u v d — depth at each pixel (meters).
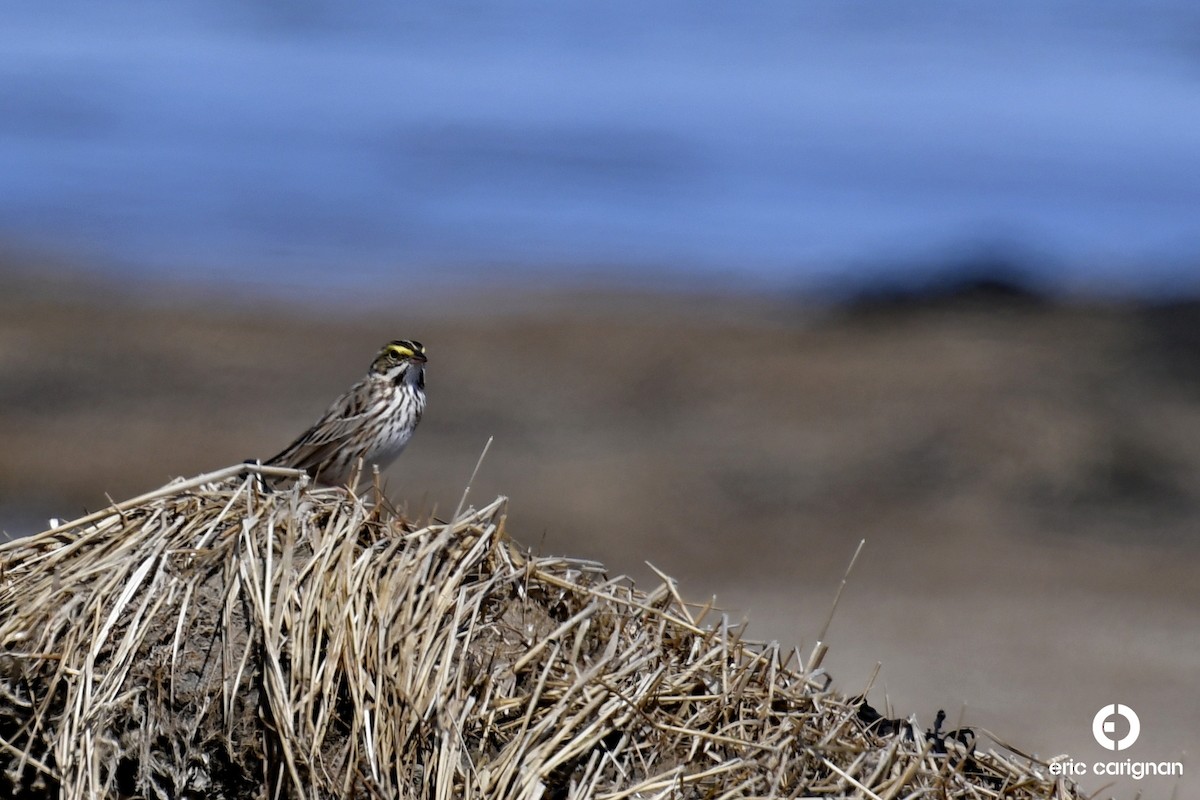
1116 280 34.84
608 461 21.05
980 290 31.30
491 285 37.72
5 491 18.97
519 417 23.47
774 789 6.04
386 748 6.10
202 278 36.66
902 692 12.16
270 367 26.80
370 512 6.70
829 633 14.06
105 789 6.21
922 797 6.24
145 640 6.38
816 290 36.34
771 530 18.48
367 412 10.55
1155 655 13.61
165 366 26.27
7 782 6.33
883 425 22.47
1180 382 23.89
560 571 6.74
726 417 23.36
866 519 19.09
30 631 6.46
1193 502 19.47
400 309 33.88
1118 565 17.20
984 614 14.97
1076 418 21.84
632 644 6.46
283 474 7.10
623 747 6.22
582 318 32.41
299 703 6.19
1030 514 19.25
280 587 6.38
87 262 37.69
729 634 6.76
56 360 26.03
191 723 6.29
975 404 22.97
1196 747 10.99
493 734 6.19
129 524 6.72
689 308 34.41
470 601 6.38
